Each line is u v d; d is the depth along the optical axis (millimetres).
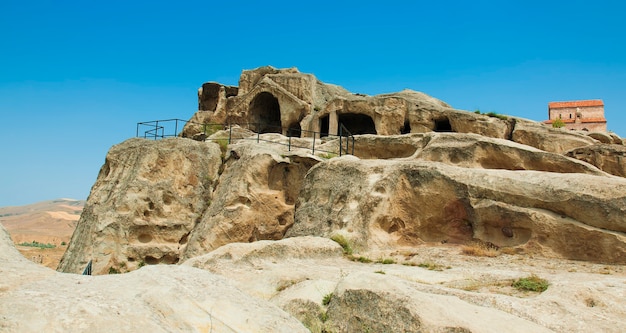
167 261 22406
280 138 28188
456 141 22922
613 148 24578
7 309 4836
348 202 17188
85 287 5770
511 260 14188
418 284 10031
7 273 5898
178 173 23969
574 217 14367
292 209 22781
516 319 7984
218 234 21281
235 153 24500
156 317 5438
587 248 13984
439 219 17016
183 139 25016
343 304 8539
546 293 9617
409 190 17500
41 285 5645
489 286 10836
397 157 25844
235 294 6449
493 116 30031
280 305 9633
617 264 13398
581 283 9938
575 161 20375
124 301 5469
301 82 36688
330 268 12781
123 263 21734
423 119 31250
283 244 14055
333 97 35469
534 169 21125
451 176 16719
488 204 15680
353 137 25609
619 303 9172
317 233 17062
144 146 24516
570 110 59938
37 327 4672
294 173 23406
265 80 37156
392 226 17438
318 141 28812
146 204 22938
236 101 39250
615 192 13875
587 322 8164
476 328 7145
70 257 22328
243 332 5629
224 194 22469
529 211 14953
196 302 5910
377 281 8500
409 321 7543
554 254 14398
